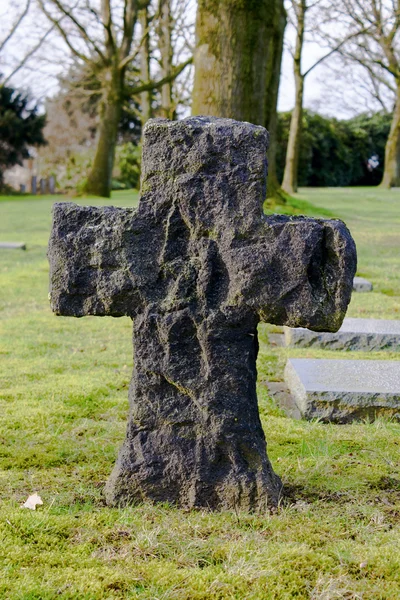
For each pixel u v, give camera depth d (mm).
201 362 2996
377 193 27750
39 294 8727
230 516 2949
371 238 14109
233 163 2910
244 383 2996
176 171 2973
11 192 32750
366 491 3252
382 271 10062
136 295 3037
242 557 2602
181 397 3037
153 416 3051
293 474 3428
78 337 6645
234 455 2998
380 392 4344
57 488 3266
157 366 3012
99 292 3053
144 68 29141
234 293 2920
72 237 3053
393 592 2418
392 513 3035
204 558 2643
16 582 2438
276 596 2404
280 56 15117
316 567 2580
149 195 3023
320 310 2830
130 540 2760
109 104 25125
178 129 2955
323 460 3600
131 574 2504
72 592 2396
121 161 35094
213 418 2980
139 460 3055
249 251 2877
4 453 3725
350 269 2795
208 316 2953
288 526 2863
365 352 5965
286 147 36812
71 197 25297
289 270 2840
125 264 3018
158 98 35438
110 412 4480
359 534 2824
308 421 4336
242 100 11867
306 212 15688
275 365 5676
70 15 23203
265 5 11828
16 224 17031
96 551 2682
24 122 32438
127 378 5258
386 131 41781
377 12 26781
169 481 3043
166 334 2977
